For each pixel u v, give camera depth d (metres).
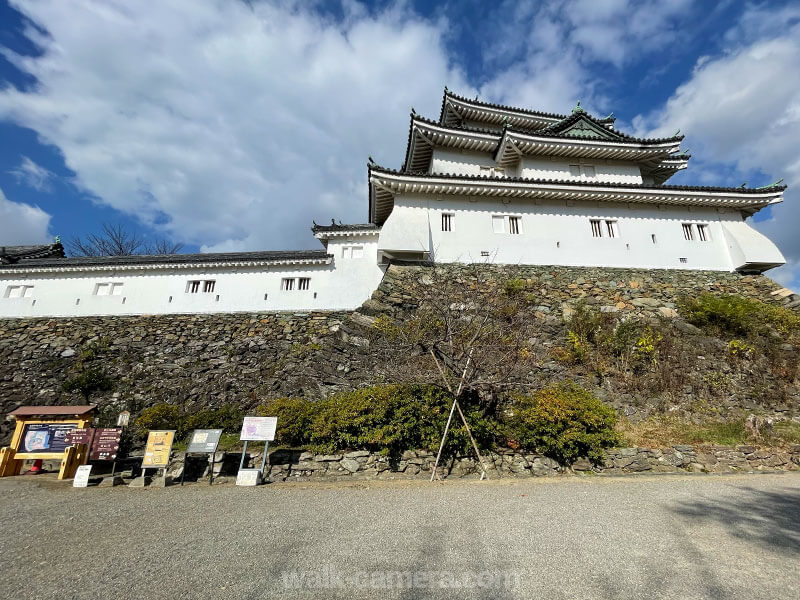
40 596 3.45
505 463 9.18
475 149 20.70
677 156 21.34
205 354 15.09
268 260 17.09
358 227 18.02
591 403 10.12
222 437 11.05
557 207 17.86
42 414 9.76
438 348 11.23
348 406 9.45
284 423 9.28
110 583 3.68
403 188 16.81
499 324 13.54
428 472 8.92
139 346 15.33
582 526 5.35
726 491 7.48
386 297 14.76
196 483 8.46
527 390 10.80
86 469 8.38
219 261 17.09
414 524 5.41
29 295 17.03
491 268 16.42
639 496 7.09
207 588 3.57
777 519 5.72
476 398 9.88
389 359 12.22
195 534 5.05
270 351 15.12
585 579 3.77
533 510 6.14
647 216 18.17
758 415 11.50
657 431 10.76
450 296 14.95
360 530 5.17
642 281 16.73
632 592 3.53
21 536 5.04
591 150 19.66
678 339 13.97
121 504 6.67
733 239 17.88
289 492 7.55
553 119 24.27
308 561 4.16
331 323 16.11
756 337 13.63
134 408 13.31
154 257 18.19
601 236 17.67
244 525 5.42
